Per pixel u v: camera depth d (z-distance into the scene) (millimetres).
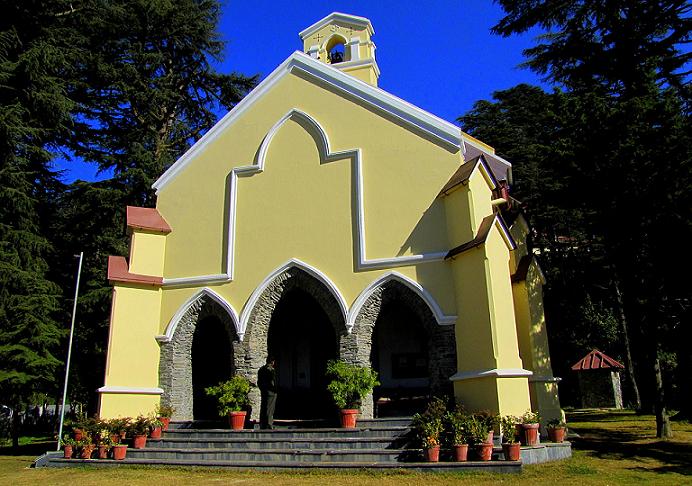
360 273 14680
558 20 18578
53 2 23594
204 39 29281
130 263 16359
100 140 27641
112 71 26188
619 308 25328
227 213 16719
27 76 21562
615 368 27328
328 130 16312
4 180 20719
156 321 16312
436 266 13977
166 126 29000
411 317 17562
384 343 17500
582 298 28328
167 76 28406
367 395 13508
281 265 15484
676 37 16375
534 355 14039
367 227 14992
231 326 15523
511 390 12016
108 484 10094
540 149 15336
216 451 11938
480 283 12750
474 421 10805
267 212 16250
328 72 16859
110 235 25750
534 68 19328
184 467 11453
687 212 12828
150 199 25047
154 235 17062
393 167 15258
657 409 14695
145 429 13484
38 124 22766
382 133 15680
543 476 9711
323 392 17781
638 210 13391
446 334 13422
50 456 13359
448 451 10750
